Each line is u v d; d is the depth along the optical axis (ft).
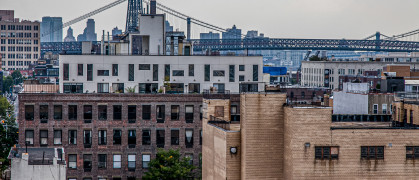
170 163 402.52
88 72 486.79
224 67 495.00
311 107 237.86
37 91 471.62
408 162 240.73
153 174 398.01
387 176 240.32
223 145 257.34
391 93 373.20
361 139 239.09
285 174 244.22
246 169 245.86
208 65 493.36
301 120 237.25
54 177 295.48
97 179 419.54
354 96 367.25
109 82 487.61
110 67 487.61
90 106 418.51
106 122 419.54
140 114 420.77
